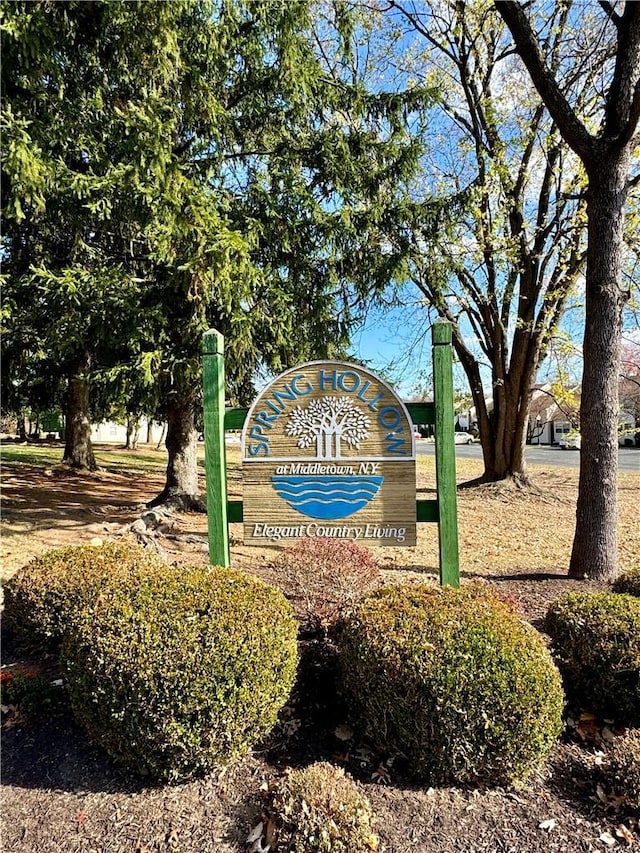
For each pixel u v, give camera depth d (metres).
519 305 10.80
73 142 5.61
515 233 10.07
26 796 2.05
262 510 3.61
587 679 2.63
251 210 7.16
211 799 2.04
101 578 3.09
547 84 4.42
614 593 3.26
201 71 6.50
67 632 2.57
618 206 4.45
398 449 3.55
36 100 5.10
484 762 2.07
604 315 4.49
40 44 4.72
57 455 16.39
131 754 2.11
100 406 10.55
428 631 2.34
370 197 7.77
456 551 3.48
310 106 7.55
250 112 7.36
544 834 1.91
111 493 9.86
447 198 8.38
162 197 5.30
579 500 4.70
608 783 2.13
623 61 4.28
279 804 1.89
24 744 2.36
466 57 9.81
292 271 7.50
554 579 4.64
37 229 6.96
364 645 2.31
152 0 4.88
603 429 4.52
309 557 3.27
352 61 8.41
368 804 1.92
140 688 2.04
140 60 5.38
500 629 2.38
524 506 9.71
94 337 6.36
